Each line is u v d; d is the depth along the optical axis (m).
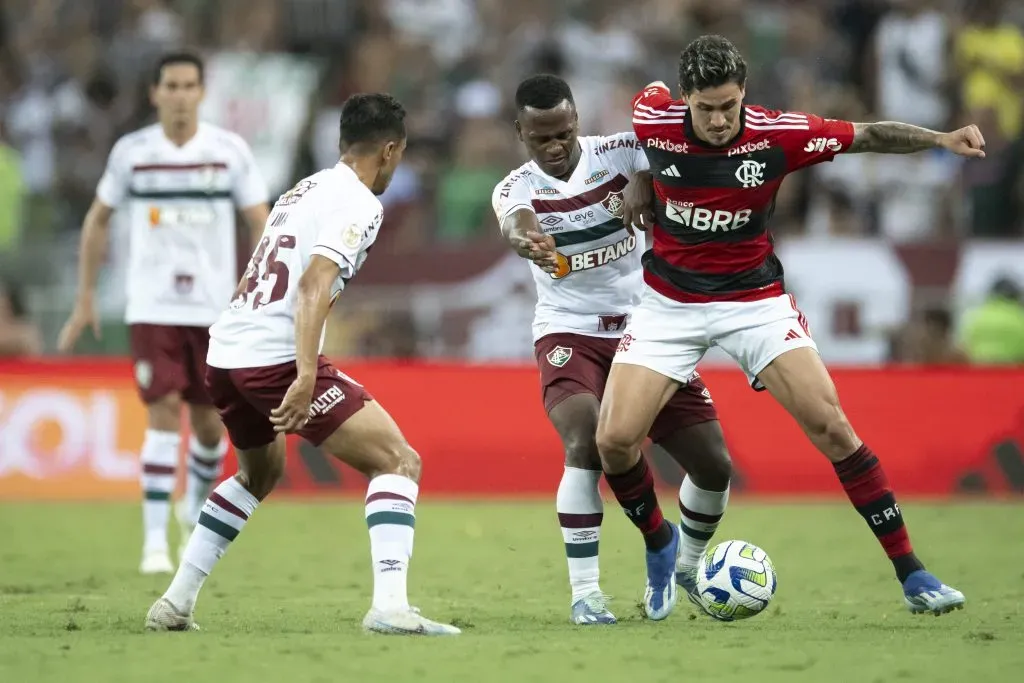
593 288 25.89
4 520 42.31
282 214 22.42
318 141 63.62
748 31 67.12
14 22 70.56
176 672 18.36
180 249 34.59
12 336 51.84
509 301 50.03
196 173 34.62
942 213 59.62
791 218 58.59
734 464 48.00
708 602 23.86
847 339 50.56
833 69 66.12
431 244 54.28
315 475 48.38
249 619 24.61
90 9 69.69
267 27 68.56
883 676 18.17
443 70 67.12
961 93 64.94
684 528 26.08
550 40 65.25
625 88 63.81
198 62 34.84
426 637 21.31
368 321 50.72
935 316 50.44
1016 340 50.22
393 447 21.97
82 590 29.44
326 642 20.70
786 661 19.20
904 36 65.31
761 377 23.72
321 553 35.62
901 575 24.19
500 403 48.44
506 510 44.78
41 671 18.47
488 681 17.81
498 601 27.59
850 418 48.09
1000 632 22.33
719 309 23.58
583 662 19.12
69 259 52.91
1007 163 60.25
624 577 31.06
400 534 21.75
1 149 58.97
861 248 50.50
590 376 25.52
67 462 47.78
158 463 33.66
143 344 34.34
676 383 23.91
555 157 24.97
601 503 24.73
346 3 69.44
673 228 23.70
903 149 23.28
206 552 22.70
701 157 22.88
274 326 21.86
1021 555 34.66
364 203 21.97
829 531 39.44
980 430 48.16
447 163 62.22
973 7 67.69
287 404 20.91
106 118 63.84
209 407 34.75
